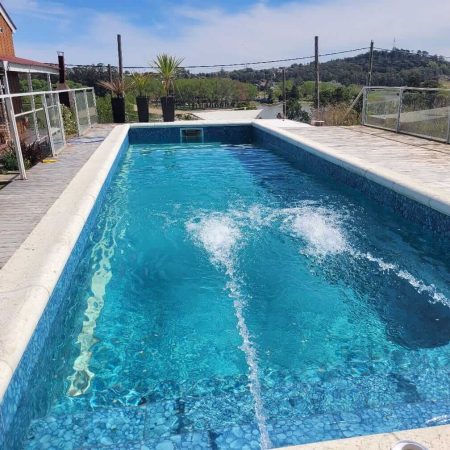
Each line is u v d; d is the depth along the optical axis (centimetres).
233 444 234
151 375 306
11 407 231
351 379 294
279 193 791
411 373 300
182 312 396
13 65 1047
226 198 762
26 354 265
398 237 568
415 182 582
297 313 391
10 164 735
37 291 311
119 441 240
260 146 1377
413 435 187
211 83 4444
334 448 181
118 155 1008
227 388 289
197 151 1284
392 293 423
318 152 876
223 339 352
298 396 276
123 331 366
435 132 964
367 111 1313
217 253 526
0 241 408
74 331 365
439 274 464
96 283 453
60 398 280
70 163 793
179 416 260
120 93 1560
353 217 650
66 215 486
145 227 614
